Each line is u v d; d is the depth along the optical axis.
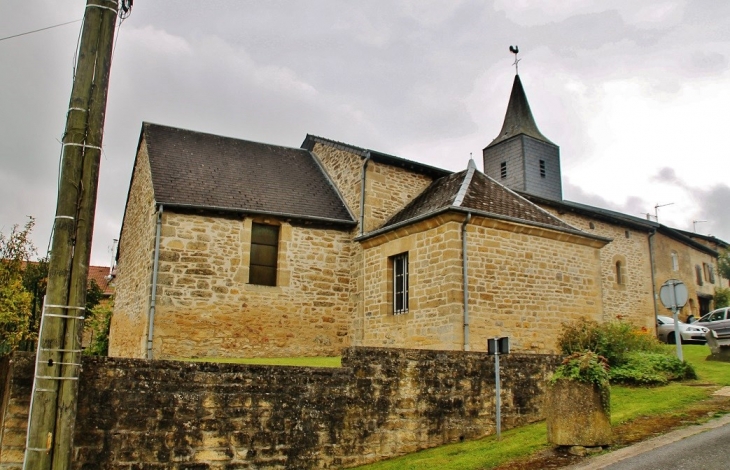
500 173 27.80
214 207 14.55
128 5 7.14
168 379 7.21
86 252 6.25
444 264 12.72
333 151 18.47
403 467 7.57
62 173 6.29
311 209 16.33
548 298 13.72
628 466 6.56
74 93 6.49
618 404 9.63
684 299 11.77
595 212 21.92
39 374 5.88
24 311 18.91
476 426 9.09
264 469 7.52
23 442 6.35
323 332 15.62
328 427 8.03
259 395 7.67
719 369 12.52
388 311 14.50
